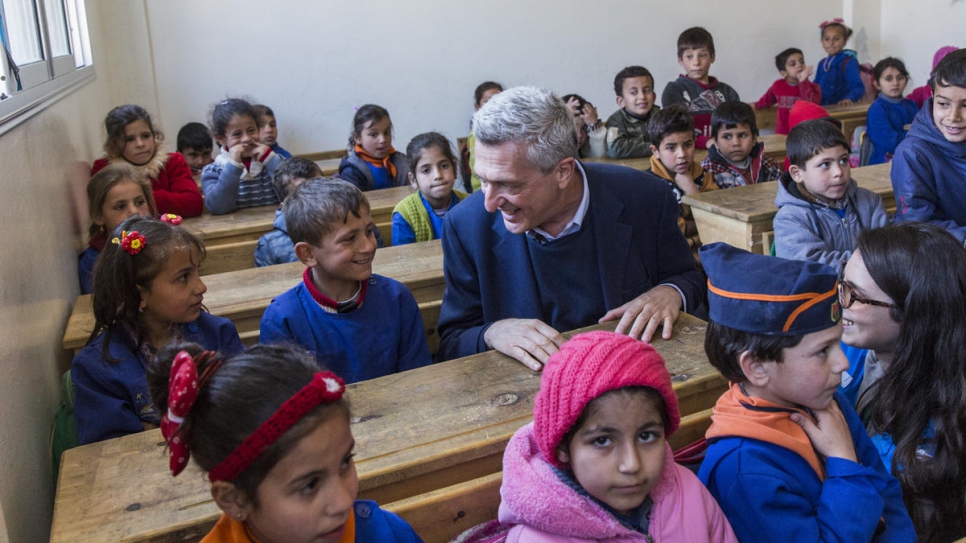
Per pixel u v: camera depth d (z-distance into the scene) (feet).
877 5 24.99
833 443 4.00
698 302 6.00
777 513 3.81
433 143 10.48
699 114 18.43
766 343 3.85
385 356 6.31
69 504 3.84
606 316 5.69
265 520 2.93
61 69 10.15
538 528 3.58
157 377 3.16
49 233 7.54
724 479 4.00
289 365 3.01
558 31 21.12
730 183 12.20
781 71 22.97
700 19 22.74
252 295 7.64
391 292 6.45
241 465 2.83
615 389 3.25
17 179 6.26
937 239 4.52
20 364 5.52
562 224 5.75
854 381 5.42
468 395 4.77
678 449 4.90
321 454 2.89
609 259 5.85
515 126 4.95
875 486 3.93
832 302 3.81
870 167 11.69
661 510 3.62
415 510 4.08
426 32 19.83
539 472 3.57
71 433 6.02
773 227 9.16
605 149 16.38
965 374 4.42
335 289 6.22
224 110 12.66
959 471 4.46
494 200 5.24
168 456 4.25
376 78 19.63
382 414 4.58
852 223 8.91
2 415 4.82
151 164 12.28
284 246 10.12
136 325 5.66
